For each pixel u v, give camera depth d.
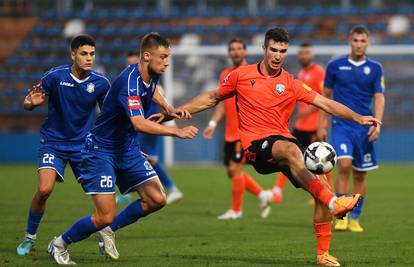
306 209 50.41
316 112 53.47
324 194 26.66
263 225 42.12
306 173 27.27
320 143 27.55
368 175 73.94
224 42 101.38
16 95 95.44
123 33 102.44
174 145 86.44
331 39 101.12
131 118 27.31
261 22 104.19
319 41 100.25
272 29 28.83
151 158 51.69
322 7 108.19
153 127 27.00
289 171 28.33
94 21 104.31
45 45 101.12
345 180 39.50
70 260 29.50
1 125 94.25
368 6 108.06
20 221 42.88
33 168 81.00
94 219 28.70
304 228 40.88
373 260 30.42
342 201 26.17
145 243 35.41
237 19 104.56
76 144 32.16
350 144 39.56
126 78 27.70
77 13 105.06
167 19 104.50
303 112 52.84
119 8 108.31
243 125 29.56
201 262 29.83
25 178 70.44
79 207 50.22
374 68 40.00
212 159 86.19
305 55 51.97
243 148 29.42
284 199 56.75
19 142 88.38
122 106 27.61
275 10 105.75
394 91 85.50
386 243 35.19
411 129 85.69
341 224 39.44
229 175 46.19
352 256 31.44
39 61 99.38
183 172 77.81
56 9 106.12
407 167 81.50
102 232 29.84
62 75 31.48
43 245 34.50
